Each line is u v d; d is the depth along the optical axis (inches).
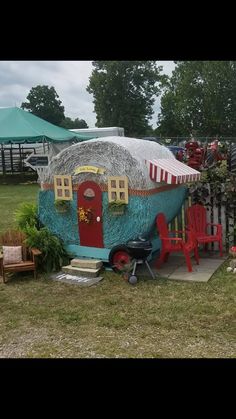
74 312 228.5
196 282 268.1
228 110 2324.1
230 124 2340.1
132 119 2605.8
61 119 3767.2
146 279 276.7
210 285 261.7
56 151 941.2
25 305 241.9
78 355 180.7
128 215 284.2
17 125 931.3
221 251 325.1
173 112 2598.4
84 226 301.0
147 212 278.5
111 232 291.4
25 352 185.9
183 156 507.2
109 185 285.9
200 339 191.5
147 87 2645.2
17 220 337.1
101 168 288.7
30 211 332.2
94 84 2620.6
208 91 2310.5
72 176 301.6
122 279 277.9
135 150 289.1
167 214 317.7
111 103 2630.4
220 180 336.2
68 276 287.7
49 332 206.1
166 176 278.1
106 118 2655.0
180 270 293.1
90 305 237.3
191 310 223.8
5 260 284.4
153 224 288.5
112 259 290.0
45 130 954.7
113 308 231.3
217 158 462.9
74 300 246.5
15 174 1132.5
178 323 209.0
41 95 3631.9
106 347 187.3
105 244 295.3
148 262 302.0
